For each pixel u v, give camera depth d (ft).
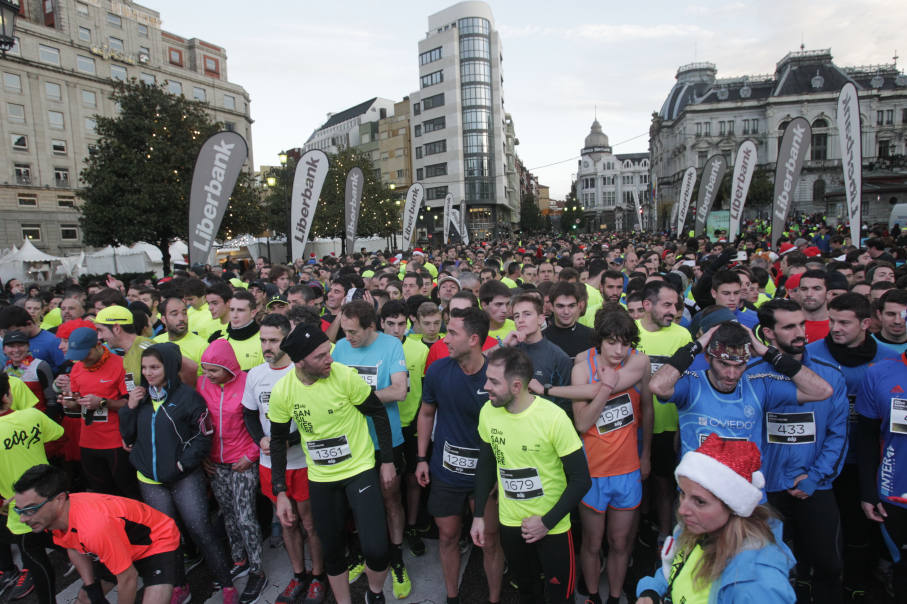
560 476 9.28
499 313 14.76
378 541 10.68
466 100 232.94
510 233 296.92
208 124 82.48
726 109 239.30
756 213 196.54
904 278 16.40
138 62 166.81
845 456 10.43
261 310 18.43
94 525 8.92
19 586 12.91
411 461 14.15
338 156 130.93
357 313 12.44
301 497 11.82
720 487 5.24
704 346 9.58
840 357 11.50
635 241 91.15
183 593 11.80
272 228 114.42
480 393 10.75
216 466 12.51
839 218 155.53
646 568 12.33
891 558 10.28
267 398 11.87
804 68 236.02
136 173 75.31
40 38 143.84
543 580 11.00
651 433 11.39
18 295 25.31
